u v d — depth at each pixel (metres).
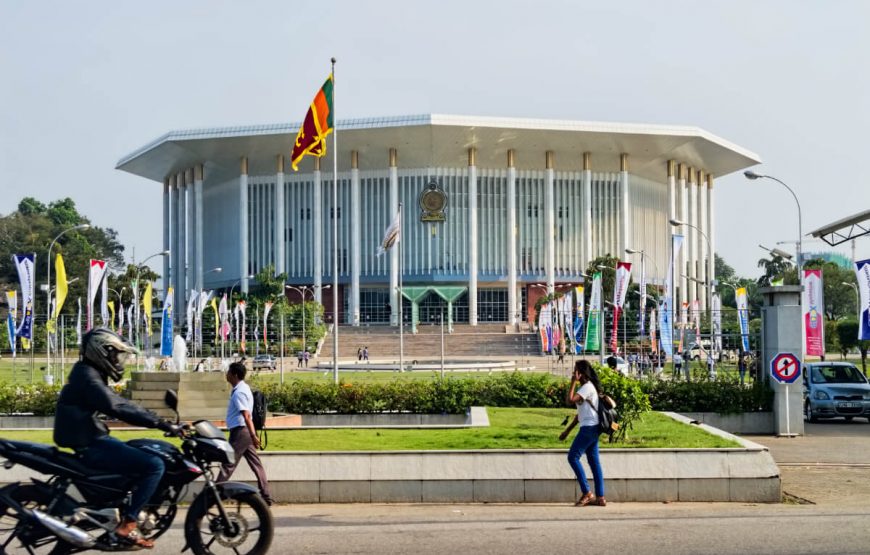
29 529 8.00
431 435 17.25
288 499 13.88
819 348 31.70
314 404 25.75
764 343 25.61
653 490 13.94
